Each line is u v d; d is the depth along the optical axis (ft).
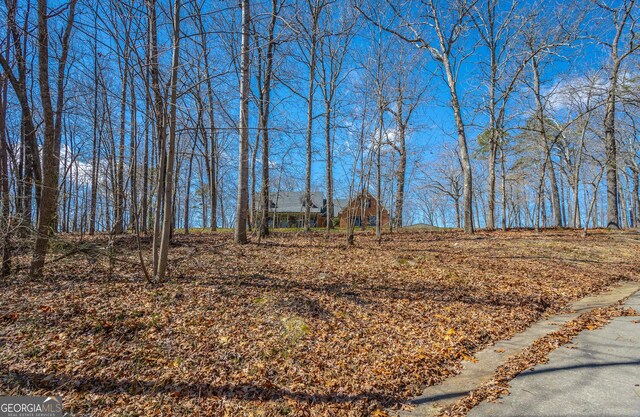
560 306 20.74
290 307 17.34
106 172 25.99
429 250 33.68
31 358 12.30
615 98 50.03
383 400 11.18
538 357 13.62
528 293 22.11
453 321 17.44
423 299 19.97
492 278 24.66
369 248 33.47
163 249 19.33
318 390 11.49
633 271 29.07
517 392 11.21
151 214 28.19
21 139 26.32
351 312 17.57
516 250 34.99
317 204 111.45
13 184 22.25
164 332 14.40
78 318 14.99
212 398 10.89
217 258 25.99
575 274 27.17
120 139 29.17
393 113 46.85
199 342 13.88
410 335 15.78
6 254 19.94
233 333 14.71
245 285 19.89
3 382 11.05
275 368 12.59
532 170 91.30
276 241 35.27
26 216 20.45
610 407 10.10
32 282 19.15
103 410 10.22
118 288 18.58
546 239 42.24
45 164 19.74
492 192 59.16
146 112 18.94
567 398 10.69
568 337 15.48
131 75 18.54
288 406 10.64
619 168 81.82
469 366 13.46
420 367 13.17
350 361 13.37
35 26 19.07
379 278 22.99
